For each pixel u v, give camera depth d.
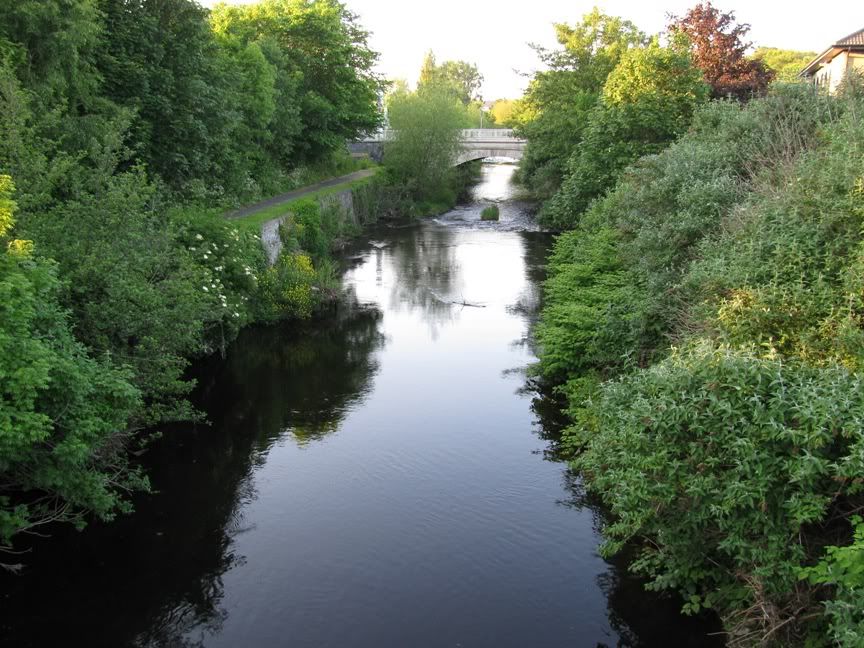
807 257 9.41
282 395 16.20
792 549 6.63
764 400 7.05
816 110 16.31
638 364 13.11
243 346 19.73
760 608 7.30
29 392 7.84
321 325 21.95
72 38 16.00
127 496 11.59
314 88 44.81
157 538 10.41
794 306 8.79
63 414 8.69
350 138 49.03
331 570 9.60
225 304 17.34
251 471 12.48
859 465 6.06
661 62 27.98
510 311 23.50
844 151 10.55
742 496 6.59
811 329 8.47
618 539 10.10
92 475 9.51
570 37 42.38
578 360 15.28
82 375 8.73
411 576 9.45
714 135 18.62
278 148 39.53
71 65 16.81
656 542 9.05
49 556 9.91
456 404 15.56
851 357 7.90
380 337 20.75
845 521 7.15
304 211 30.08
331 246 33.81
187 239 18.88
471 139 56.16
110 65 20.53
